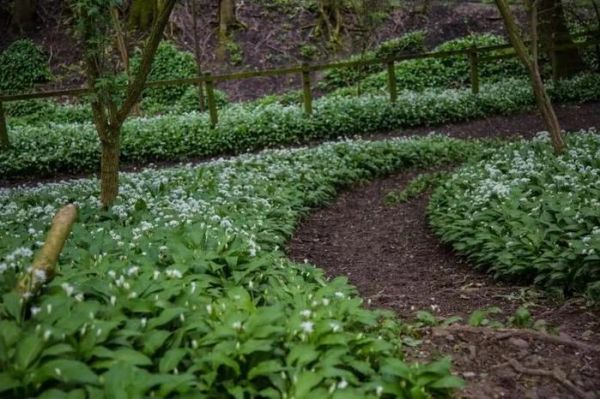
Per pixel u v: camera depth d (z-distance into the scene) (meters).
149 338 3.66
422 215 9.96
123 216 7.63
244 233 6.86
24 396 3.04
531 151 10.66
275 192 9.77
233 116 16.56
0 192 10.63
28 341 3.25
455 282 6.98
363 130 16.05
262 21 25.11
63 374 3.08
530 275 6.53
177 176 10.97
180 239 5.94
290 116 16.12
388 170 12.59
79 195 9.45
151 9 24.22
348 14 24.81
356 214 10.40
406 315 5.89
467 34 24.25
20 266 4.55
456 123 16.52
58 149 14.41
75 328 3.49
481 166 10.75
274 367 3.46
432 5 25.58
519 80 19.64
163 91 21.62
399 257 8.18
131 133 15.18
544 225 7.02
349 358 3.76
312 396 3.27
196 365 3.47
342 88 21.45
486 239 7.26
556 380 4.27
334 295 5.11
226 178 10.45
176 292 4.23
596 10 19.69
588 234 6.52
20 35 24.83
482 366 4.54
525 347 4.77
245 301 4.37
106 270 4.85
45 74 22.97
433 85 21.31
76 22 7.71
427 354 4.72
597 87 17.25
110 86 7.82
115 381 3.12
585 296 5.79
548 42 18.73
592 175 8.52
